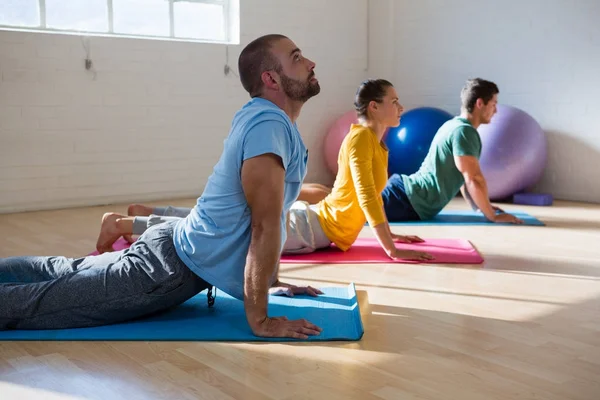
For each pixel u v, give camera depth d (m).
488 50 6.55
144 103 6.01
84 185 5.77
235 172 2.30
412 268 3.40
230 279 2.42
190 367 2.07
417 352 2.21
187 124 6.29
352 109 7.45
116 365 2.09
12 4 5.40
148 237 2.46
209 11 6.45
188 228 2.40
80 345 2.26
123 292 2.38
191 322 2.47
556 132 6.13
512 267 3.42
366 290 3.00
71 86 5.62
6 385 1.94
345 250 3.76
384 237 3.52
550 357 2.18
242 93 6.61
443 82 6.95
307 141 7.19
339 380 1.98
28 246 4.09
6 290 2.37
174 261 2.40
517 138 5.72
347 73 7.38
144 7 6.04
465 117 4.59
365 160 3.45
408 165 6.30
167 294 2.42
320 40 7.14
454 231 4.41
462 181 4.73
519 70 6.34
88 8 5.75
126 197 6.01
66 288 2.37
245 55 2.39
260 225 2.27
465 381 1.98
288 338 2.31
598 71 5.82
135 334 2.34
